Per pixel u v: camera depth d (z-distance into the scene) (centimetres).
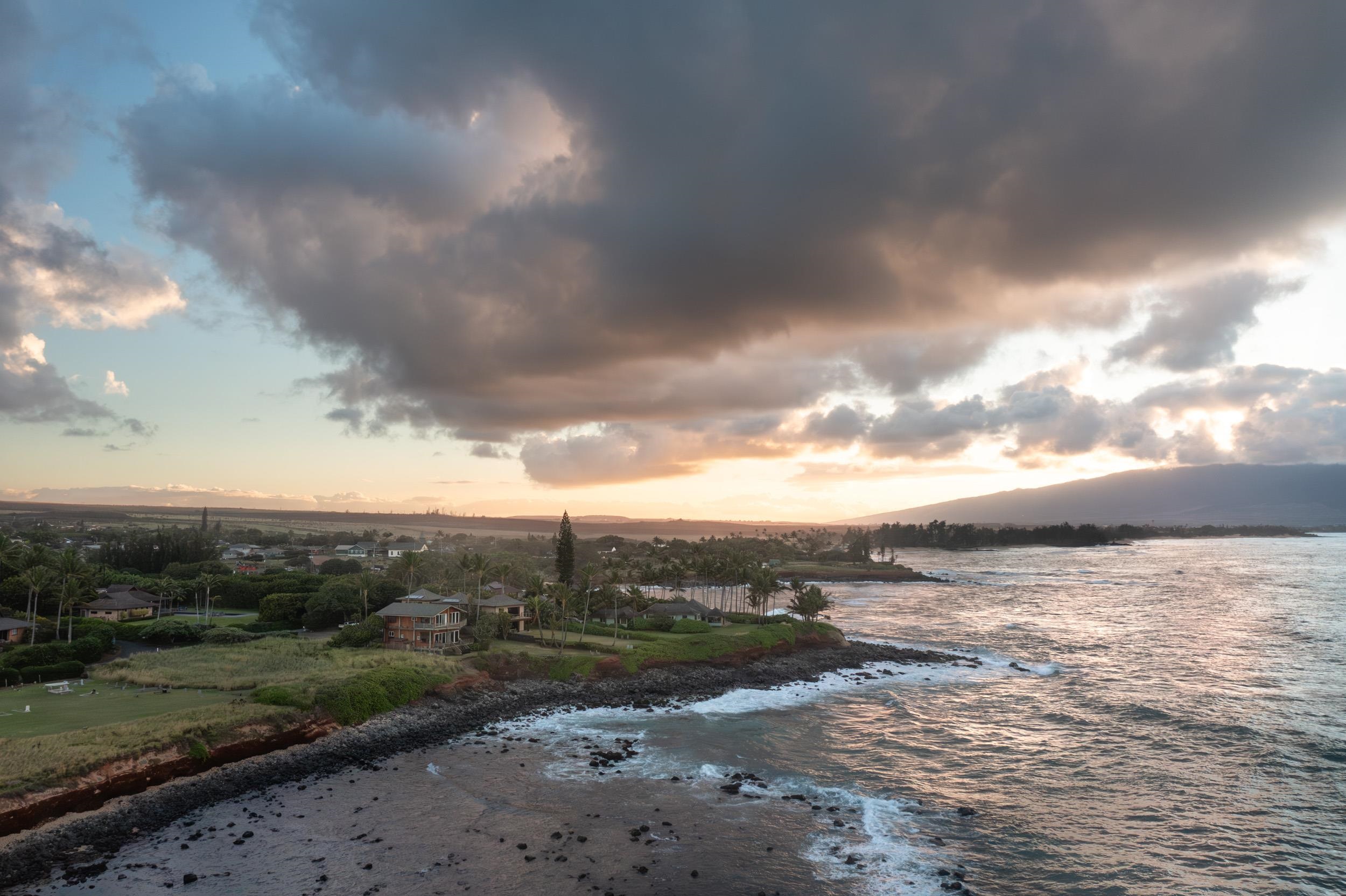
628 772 6350
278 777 6084
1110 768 6500
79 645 9375
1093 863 4712
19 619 10906
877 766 6556
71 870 4431
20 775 5041
